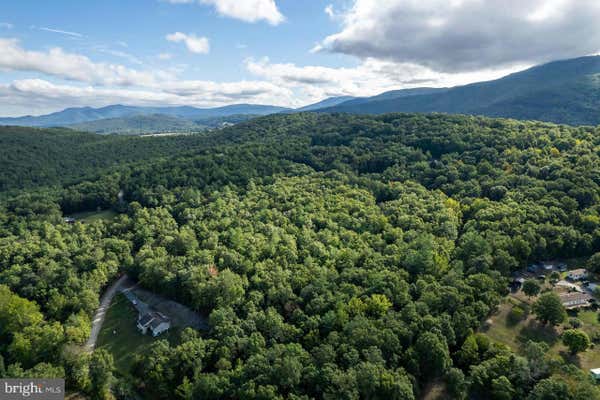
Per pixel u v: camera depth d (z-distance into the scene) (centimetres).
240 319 7931
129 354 7956
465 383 6228
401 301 8000
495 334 7844
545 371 6281
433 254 9631
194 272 9375
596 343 7469
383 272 8981
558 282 9450
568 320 8056
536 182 12812
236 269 9825
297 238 11481
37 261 10450
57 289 9312
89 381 6725
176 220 13838
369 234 11538
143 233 12412
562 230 10375
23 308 8181
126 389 6850
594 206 11200
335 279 9119
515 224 10731
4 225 13775
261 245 10881
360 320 7181
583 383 5744
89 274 10088
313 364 6356
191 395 6222
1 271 10231
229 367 6681
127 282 11050
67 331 7775
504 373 6325
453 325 7250
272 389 5806
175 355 6981
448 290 7988
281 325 7475
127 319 9244
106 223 13988
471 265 9294
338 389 5756
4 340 7944
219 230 12400
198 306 8962
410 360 6450
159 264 10181
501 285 8719
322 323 7506
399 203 13675
